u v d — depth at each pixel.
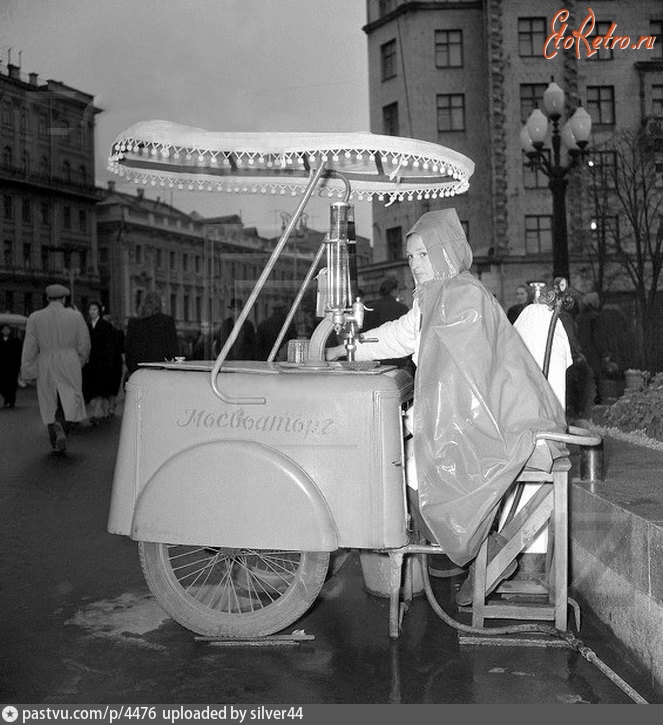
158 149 3.62
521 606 3.68
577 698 3.07
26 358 9.51
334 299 3.91
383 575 4.34
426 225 3.75
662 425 5.77
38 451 9.73
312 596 3.61
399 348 3.98
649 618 3.21
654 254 10.36
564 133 11.00
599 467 4.21
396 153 3.52
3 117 47.12
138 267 60.91
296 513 3.37
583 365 8.06
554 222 11.09
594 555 3.87
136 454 3.58
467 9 30.17
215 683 3.23
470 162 3.97
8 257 52.59
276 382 3.47
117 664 3.44
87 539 5.55
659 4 19.14
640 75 19.52
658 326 8.83
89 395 12.89
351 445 3.41
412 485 3.87
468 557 3.52
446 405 3.49
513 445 3.46
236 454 3.42
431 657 3.50
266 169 4.38
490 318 3.59
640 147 12.87
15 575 4.75
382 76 31.80
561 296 4.27
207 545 3.43
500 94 28.55
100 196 58.91
